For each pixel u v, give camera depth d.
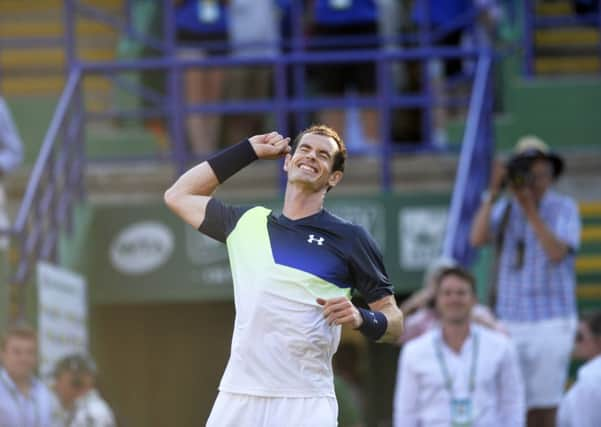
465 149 36.06
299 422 17.73
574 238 31.45
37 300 33.38
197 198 18.75
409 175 40.00
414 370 27.72
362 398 43.44
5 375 28.11
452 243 33.12
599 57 46.41
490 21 44.50
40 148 43.06
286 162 18.98
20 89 48.62
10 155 33.38
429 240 37.34
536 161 31.34
